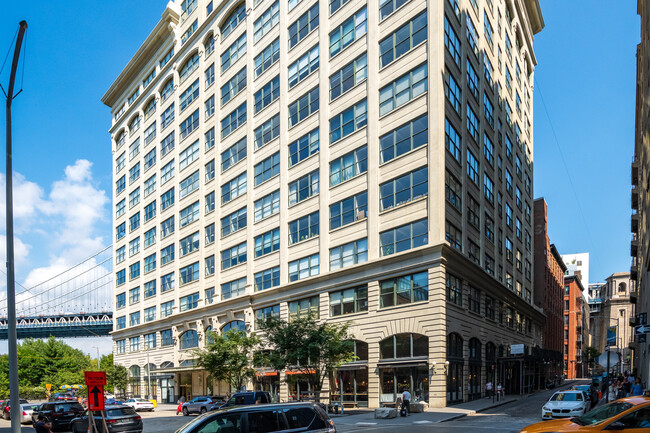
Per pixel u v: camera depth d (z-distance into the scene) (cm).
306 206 4216
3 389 8819
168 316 6053
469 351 3684
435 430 2053
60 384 8719
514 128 5738
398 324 3378
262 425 1048
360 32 3925
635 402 1138
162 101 6781
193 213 5831
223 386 5050
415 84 3491
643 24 3422
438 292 3162
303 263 4184
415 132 3444
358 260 3725
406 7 3612
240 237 4984
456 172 3628
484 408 3064
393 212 3519
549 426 1153
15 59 1316
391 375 3422
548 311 7750
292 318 3700
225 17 5525
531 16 6825
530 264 6269
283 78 4616
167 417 3659
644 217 3831
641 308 4944
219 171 5406
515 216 5509
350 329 3672
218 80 5575
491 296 4378
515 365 4872
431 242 3234
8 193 1289
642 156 4009
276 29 4775
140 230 7038
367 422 2538
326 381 3797
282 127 4569
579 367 11125
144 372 6600
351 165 3881
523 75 6481
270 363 3244
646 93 3192
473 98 4206
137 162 7300
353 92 3922
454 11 3794
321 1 4278
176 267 6062
